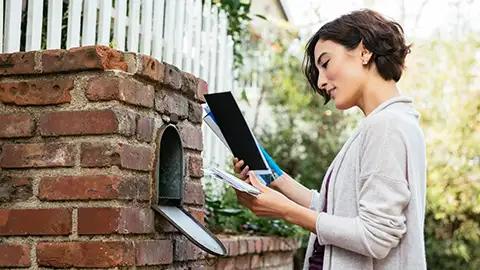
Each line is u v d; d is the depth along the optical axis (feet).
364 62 8.82
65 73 8.58
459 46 29.48
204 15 21.26
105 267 8.18
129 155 8.49
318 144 30.50
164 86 9.34
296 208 8.72
